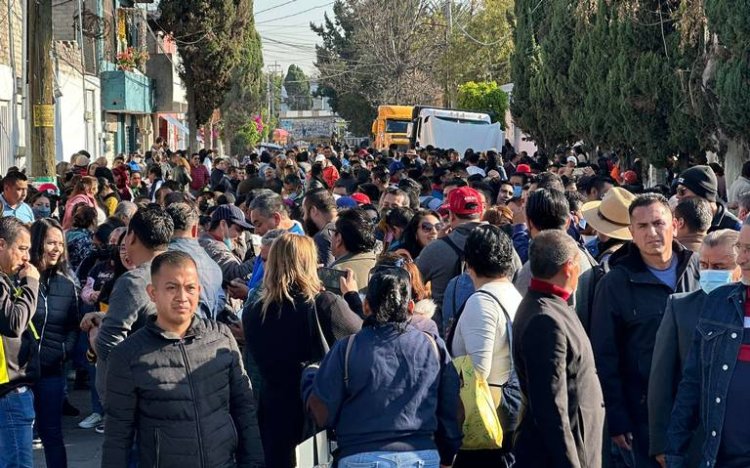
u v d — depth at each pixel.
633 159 22.12
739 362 4.43
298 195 13.91
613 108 19.70
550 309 4.79
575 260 4.88
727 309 4.51
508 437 5.30
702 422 4.53
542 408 4.68
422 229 8.22
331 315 5.62
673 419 4.67
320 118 113.38
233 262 8.08
